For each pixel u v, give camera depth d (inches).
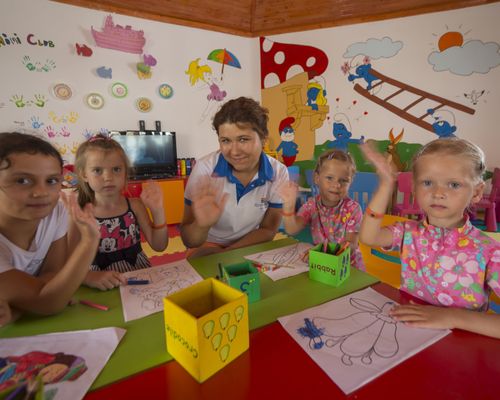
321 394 16.0
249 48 144.9
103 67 116.1
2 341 20.9
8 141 22.9
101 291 28.0
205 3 125.8
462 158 26.1
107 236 42.8
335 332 21.1
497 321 20.8
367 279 29.3
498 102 105.0
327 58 129.8
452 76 110.1
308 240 72.1
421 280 29.4
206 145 143.3
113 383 17.1
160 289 28.2
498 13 100.4
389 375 17.2
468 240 27.1
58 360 18.9
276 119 145.6
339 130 132.5
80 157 41.4
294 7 128.2
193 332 16.6
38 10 103.7
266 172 45.3
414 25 112.9
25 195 23.3
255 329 21.6
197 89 136.6
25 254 28.0
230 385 16.8
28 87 105.1
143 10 120.6
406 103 118.5
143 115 126.6
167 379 17.3
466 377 17.0
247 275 24.9
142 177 123.3
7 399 12.9
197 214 38.6
